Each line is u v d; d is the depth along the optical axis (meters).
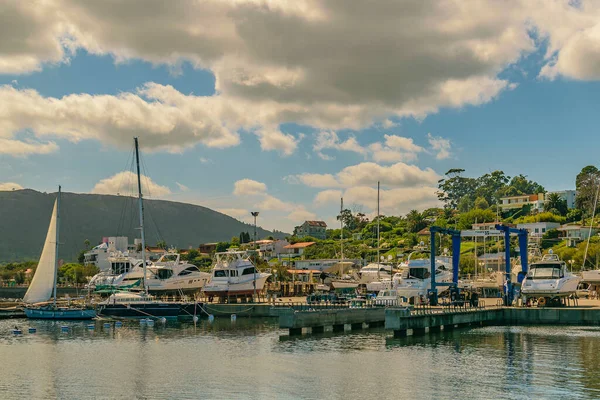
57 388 39.88
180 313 79.94
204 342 58.69
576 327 66.56
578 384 38.91
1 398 37.47
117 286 93.75
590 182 185.12
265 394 37.66
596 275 94.94
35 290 85.56
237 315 81.88
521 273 81.31
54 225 86.69
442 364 45.69
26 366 47.09
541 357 47.97
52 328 71.25
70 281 173.88
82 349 55.19
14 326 73.38
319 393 37.69
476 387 38.47
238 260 90.94
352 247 197.50
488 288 96.88
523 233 82.06
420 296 79.00
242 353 51.75
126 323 75.75
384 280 95.38
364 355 49.84
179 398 37.03
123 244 193.88
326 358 48.75
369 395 37.06
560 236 162.38
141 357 50.62
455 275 78.06
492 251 158.12
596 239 143.25
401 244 186.00
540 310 69.44
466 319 66.00
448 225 198.50
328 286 110.38
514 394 36.66
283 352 51.84
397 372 43.06
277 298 98.69
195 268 96.81
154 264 98.06
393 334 59.19
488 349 52.00
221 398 36.88
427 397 36.34
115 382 41.38
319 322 64.31
